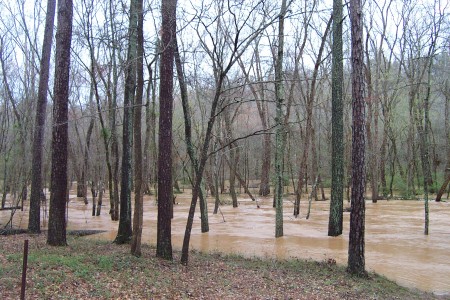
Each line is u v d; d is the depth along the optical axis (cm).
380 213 2536
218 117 2689
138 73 1065
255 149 4991
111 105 2278
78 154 3941
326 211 2678
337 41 1702
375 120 3509
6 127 2692
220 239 1636
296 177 4853
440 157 4519
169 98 1059
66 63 1182
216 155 2645
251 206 3066
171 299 783
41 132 1523
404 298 880
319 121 3912
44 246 1148
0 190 3728
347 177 3506
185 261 1049
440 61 3825
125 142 1304
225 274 998
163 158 1067
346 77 3669
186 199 3597
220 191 4550
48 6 1530
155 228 1917
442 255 1341
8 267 826
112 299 738
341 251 1400
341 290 903
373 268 1174
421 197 3675
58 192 1181
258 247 1472
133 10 1275
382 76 3988
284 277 1004
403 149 4684
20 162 2302
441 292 960
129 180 1323
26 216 2266
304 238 1653
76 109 3588
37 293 707
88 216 2423
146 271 923
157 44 1210
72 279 794
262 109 3164
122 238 1309
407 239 1631
